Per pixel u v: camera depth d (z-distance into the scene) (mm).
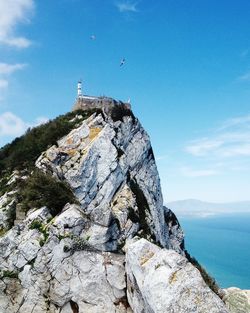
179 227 55188
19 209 35969
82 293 31344
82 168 39719
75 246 32438
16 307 31500
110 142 42156
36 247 32562
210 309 24406
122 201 40062
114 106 46469
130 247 29000
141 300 28172
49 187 36781
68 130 43688
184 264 26125
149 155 49125
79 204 38094
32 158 42625
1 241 33188
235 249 178125
